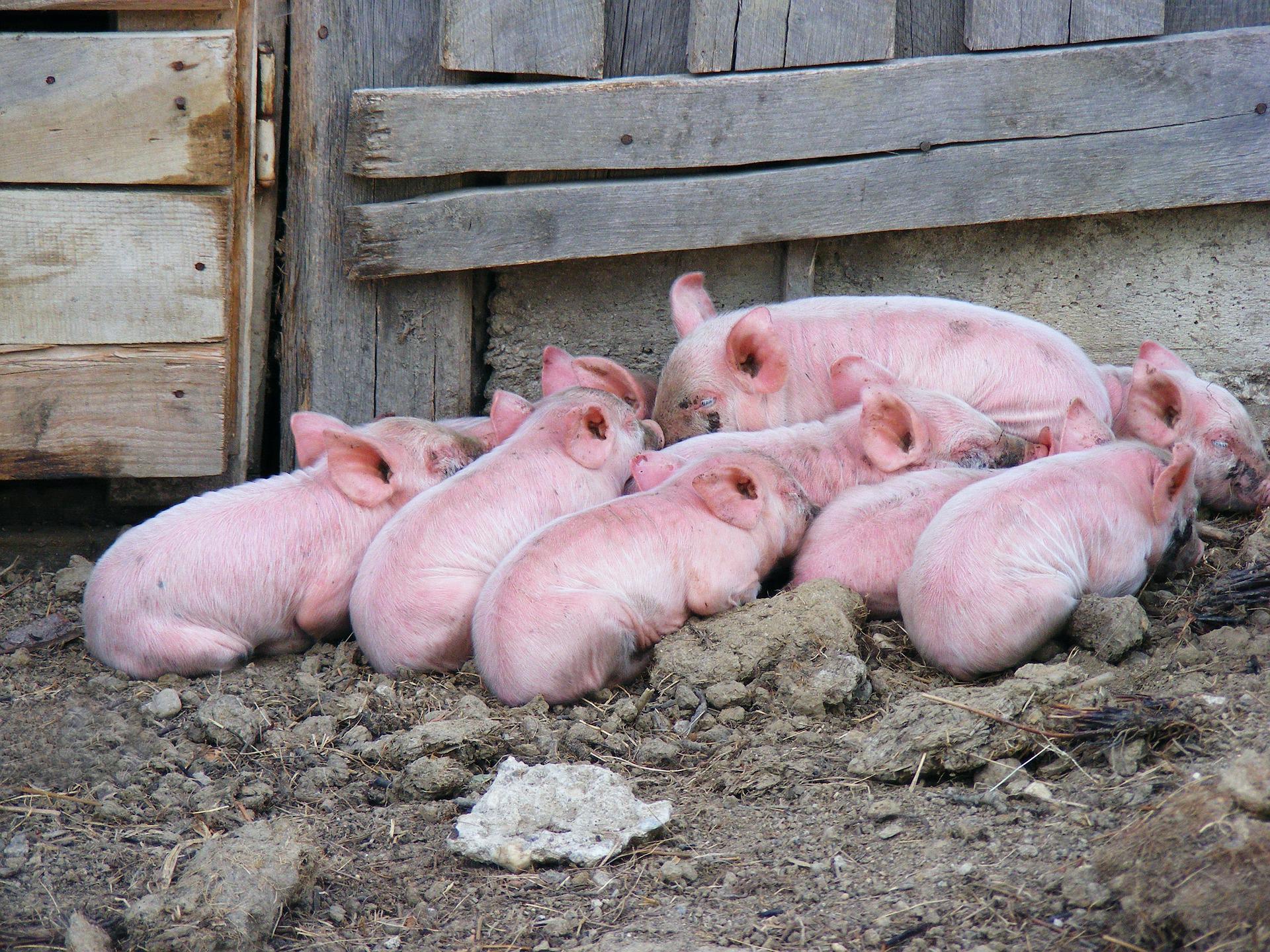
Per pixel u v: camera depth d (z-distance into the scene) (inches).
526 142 374.3
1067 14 373.7
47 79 350.3
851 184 381.4
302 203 383.2
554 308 407.2
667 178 381.1
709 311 386.6
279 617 327.0
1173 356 379.9
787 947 206.1
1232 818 204.2
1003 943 200.7
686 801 257.4
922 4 377.7
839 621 297.0
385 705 297.3
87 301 366.3
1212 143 379.9
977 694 266.2
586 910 223.9
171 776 268.4
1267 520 342.3
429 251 381.1
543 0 368.2
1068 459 313.7
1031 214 384.8
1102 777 242.1
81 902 226.4
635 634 301.3
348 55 373.7
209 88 356.5
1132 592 311.7
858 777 257.3
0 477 372.2
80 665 323.6
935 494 325.1
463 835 241.6
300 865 228.8
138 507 407.2
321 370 395.5
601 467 337.7
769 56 373.1
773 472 326.6
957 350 369.1
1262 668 267.7
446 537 313.3
